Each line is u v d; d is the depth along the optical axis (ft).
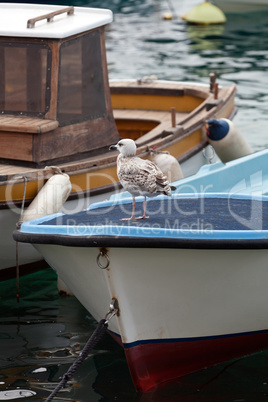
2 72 37.96
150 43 100.83
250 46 97.91
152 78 54.75
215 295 27.55
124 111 52.65
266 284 27.89
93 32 39.52
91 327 33.27
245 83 77.41
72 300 36.09
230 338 29.27
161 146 40.68
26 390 28.12
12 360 30.35
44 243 26.78
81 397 27.68
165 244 25.41
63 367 29.86
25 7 43.73
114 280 26.71
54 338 32.22
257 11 125.18
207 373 29.53
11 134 36.88
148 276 26.63
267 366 29.96
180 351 28.78
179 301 27.45
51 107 37.32
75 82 38.37
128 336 27.76
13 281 37.93
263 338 30.17
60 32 36.63
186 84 53.93
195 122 44.57
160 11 128.06
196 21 114.73
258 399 27.53
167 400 27.55
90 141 39.52
